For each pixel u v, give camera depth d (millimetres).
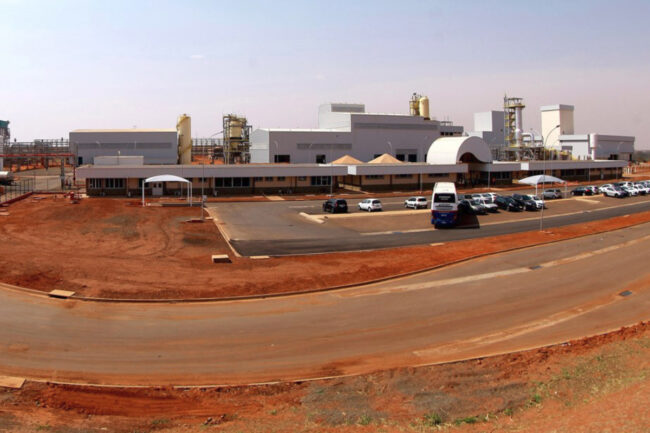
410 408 14547
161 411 14320
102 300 23453
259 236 42531
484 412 14281
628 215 58406
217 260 31781
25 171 116812
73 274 26781
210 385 16094
